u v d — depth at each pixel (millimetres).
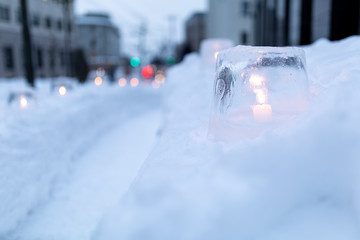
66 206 3627
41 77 32969
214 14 30328
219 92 2088
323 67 2438
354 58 2227
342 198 1228
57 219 3299
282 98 2076
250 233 1175
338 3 6520
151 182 1396
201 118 2906
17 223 3121
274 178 1278
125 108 11820
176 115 3963
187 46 26703
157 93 18891
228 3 28469
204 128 2367
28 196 3465
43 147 4574
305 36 8523
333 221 1166
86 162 5422
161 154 1843
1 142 3928
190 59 13977
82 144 6293
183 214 1202
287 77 2086
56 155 4836
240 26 28594
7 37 28531
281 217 1214
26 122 5082
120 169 4969
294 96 2051
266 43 14461
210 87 4828
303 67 2121
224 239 1162
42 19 33219
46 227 3129
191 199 1249
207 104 3812
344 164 1241
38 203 3637
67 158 5180
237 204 1217
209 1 33656
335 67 2271
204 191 1279
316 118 1419
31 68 12797
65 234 2986
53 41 33875
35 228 3113
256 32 18172
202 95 4559
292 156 1316
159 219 1201
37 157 4211
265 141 1471
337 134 1283
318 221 1177
